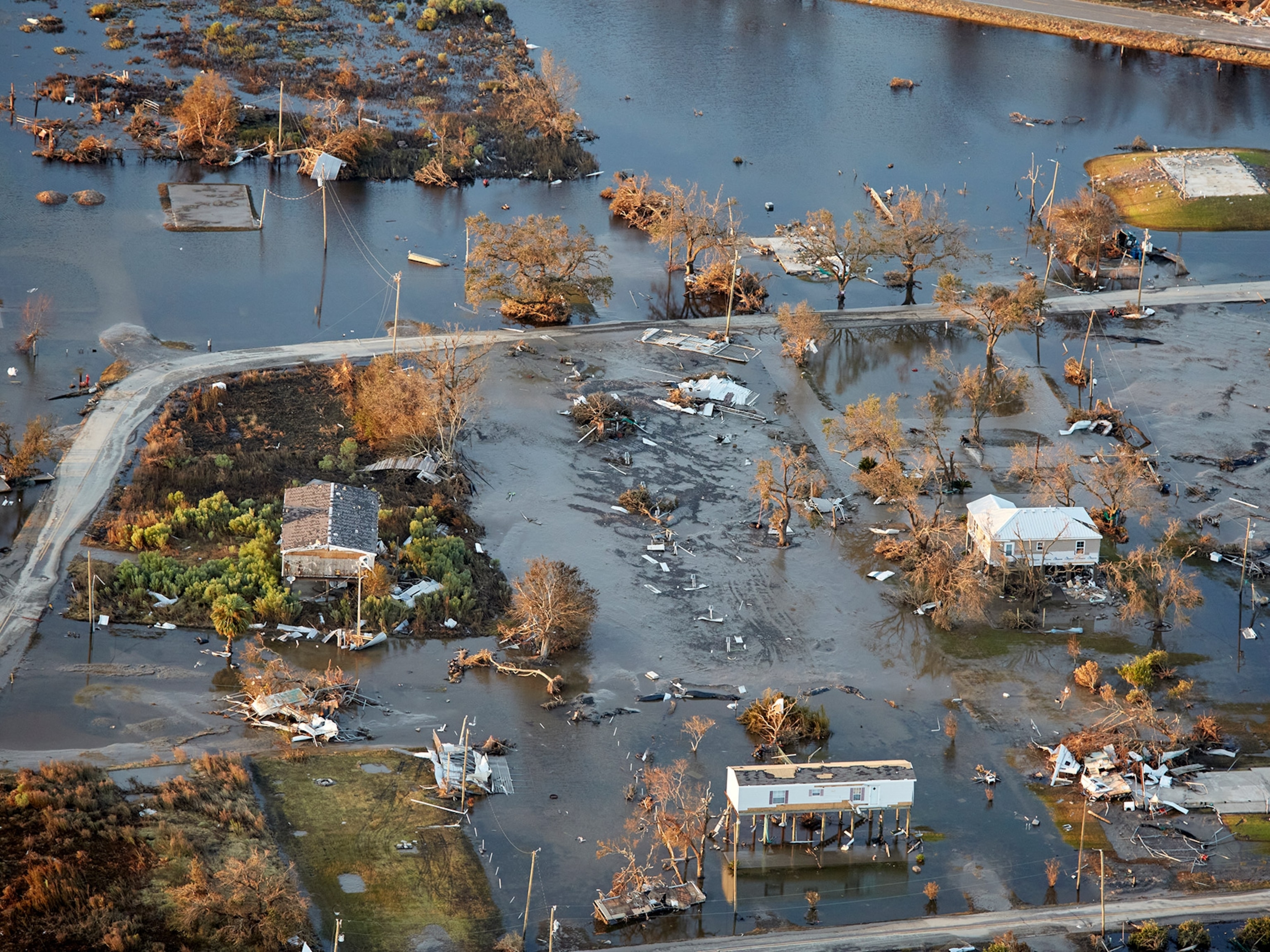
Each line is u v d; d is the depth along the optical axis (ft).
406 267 523.70
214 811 254.68
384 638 320.09
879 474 367.25
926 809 278.46
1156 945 240.94
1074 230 544.21
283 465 384.47
